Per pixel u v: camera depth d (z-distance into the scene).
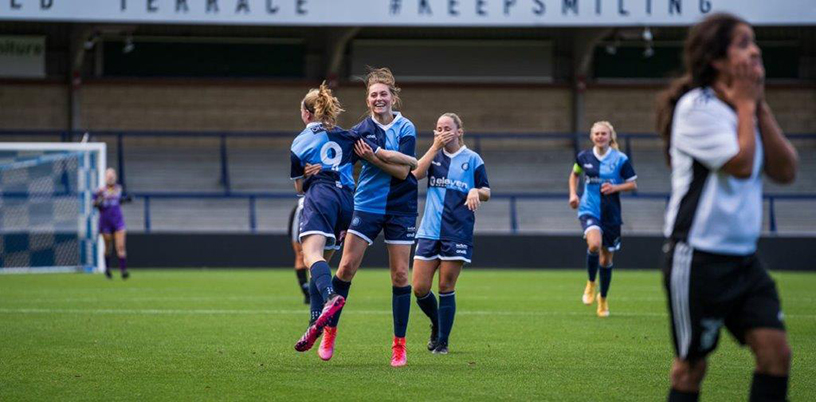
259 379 25.30
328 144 26.34
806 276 79.06
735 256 14.86
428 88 115.44
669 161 15.84
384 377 25.69
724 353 30.30
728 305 14.95
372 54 115.12
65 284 65.50
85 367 27.34
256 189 107.25
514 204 94.50
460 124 29.95
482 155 113.56
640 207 104.12
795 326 38.97
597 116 116.19
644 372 26.75
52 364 27.89
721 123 14.47
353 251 27.30
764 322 14.73
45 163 90.88
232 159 111.00
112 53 113.19
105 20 84.56
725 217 14.76
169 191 105.88
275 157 111.88
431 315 31.11
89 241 83.88
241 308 46.88
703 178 14.89
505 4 86.38
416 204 27.84
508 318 42.41
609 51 113.88
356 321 40.56
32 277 74.25
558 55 116.38
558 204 104.88
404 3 86.56
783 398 14.78
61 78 110.75
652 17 86.19
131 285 64.44
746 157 14.25
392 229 27.48
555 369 27.25
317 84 114.69
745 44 14.55
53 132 102.50
